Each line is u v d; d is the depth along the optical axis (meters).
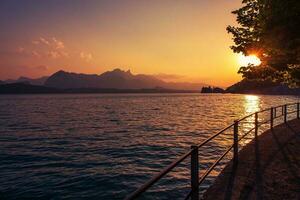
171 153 29.23
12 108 124.38
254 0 13.84
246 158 11.10
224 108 113.25
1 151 32.38
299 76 14.73
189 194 5.48
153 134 43.72
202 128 50.03
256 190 7.73
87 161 26.55
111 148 32.78
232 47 14.66
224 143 32.78
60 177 21.48
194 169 5.81
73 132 48.25
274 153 11.96
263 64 15.18
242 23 14.44
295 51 11.05
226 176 8.89
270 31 10.04
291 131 18.22
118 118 73.12
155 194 16.70
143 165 24.53
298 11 9.12
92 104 158.12
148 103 166.25
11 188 19.08
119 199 16.95
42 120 70.06
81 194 17.88
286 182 8.36
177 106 130.88
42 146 35.41
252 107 119.31
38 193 18.14
